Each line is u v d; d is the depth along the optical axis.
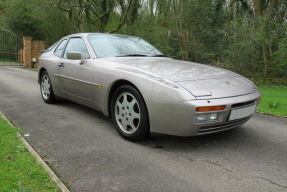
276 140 2.84
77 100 3.54
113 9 15.40
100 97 2.96
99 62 3.02
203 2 12.07
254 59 9.14
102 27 15.09
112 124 3.27
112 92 2.88
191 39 11.70
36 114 3.60
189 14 11.91
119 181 1.79
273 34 8.65
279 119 3.90
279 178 1.93
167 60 3.29
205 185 1.79
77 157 2.18
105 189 1.68
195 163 2.15
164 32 12.19
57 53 4.10
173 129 2.25
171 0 12.88
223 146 2.59
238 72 9.16
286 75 9.15
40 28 20.69
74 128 3.03
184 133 2.22
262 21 9.16
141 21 14.52
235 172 2.01
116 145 2.52
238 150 2.49
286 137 2.97
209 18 11.91
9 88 5.89
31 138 2.62
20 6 18.64
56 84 3.93
